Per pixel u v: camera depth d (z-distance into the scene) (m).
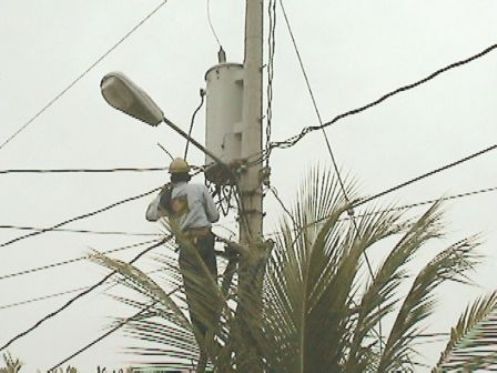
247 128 19.80
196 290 15.45
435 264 15.20
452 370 14.79
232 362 14.96
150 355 15.19
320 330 14.54
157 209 18.62
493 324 15.09
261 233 18.97
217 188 19.59
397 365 14.84
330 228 14.87
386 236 15.11
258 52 20.48
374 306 14.81
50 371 21.05
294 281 14.71
